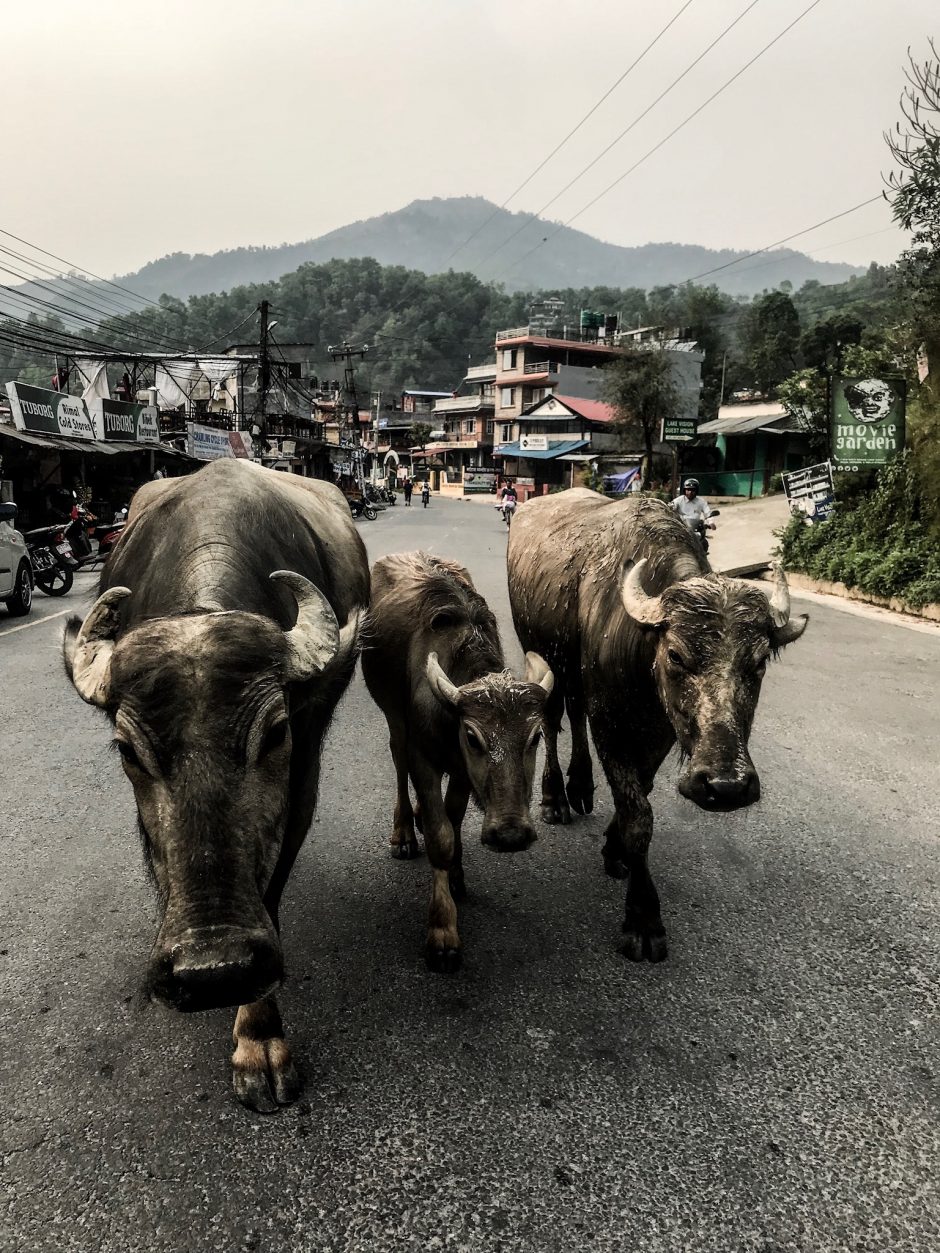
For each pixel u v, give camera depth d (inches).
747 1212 94.1
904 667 357.7
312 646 96.0
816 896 165.0
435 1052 119.1
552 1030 124.4
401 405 3516.2
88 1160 99.0
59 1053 117.0
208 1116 106.3
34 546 539.8
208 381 1499.8
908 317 579.8
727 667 122.6
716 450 1430.9
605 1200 95.2
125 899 157.0
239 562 114.6
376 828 194.1
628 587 139.7
